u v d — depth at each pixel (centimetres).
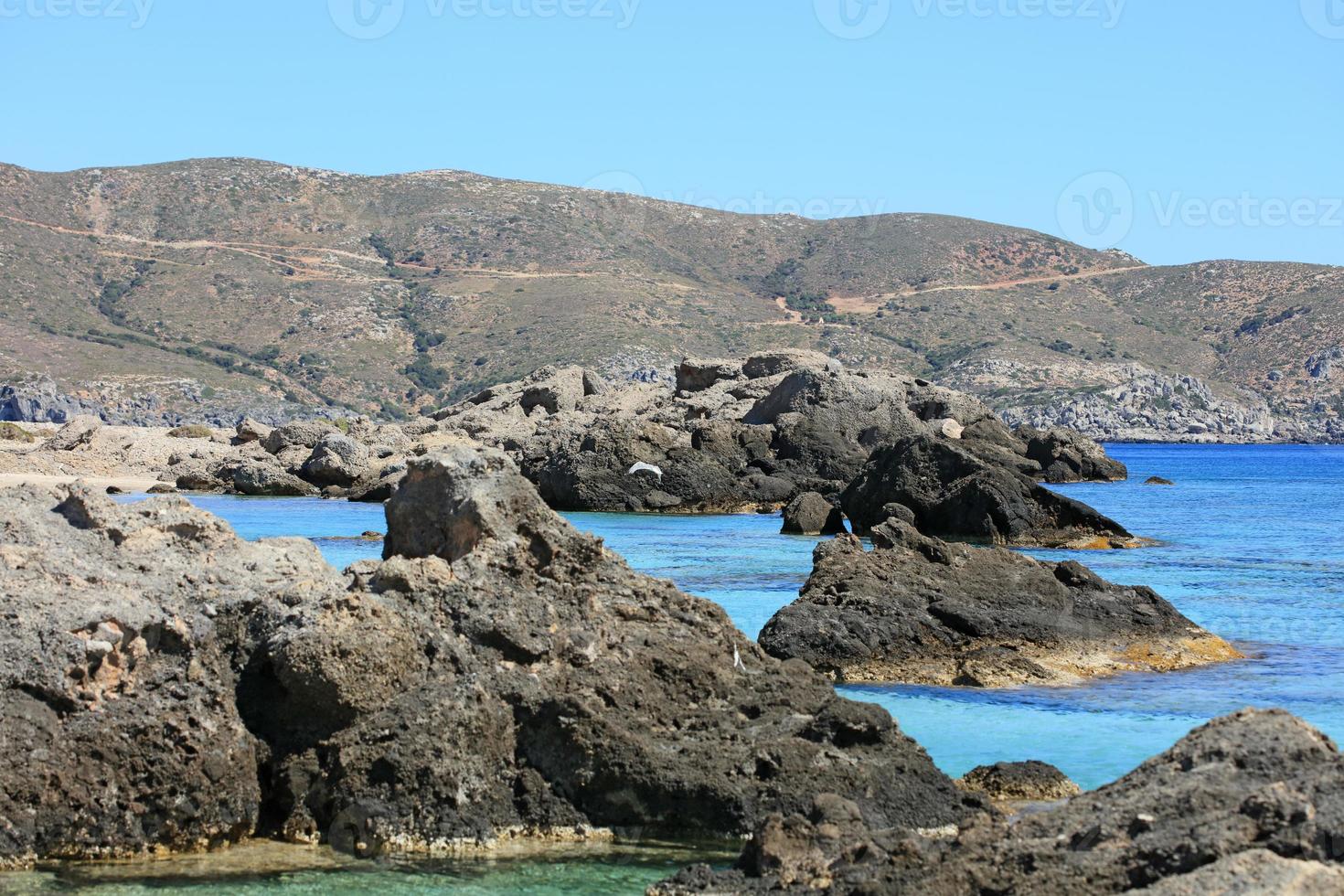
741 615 2856
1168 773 1187
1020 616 2447
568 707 1457
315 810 1407
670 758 1452
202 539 1630
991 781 1603
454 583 1569
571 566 1650
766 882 1170
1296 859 997
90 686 1375
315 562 1667
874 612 2397
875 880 1102
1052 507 4584
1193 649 2472
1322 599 3253
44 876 1305
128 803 1352
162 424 16900
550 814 1433
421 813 1402
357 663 1437
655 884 1202
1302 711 2062
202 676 1429
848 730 1495
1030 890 1048
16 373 17475
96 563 1510
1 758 1322
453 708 1441
